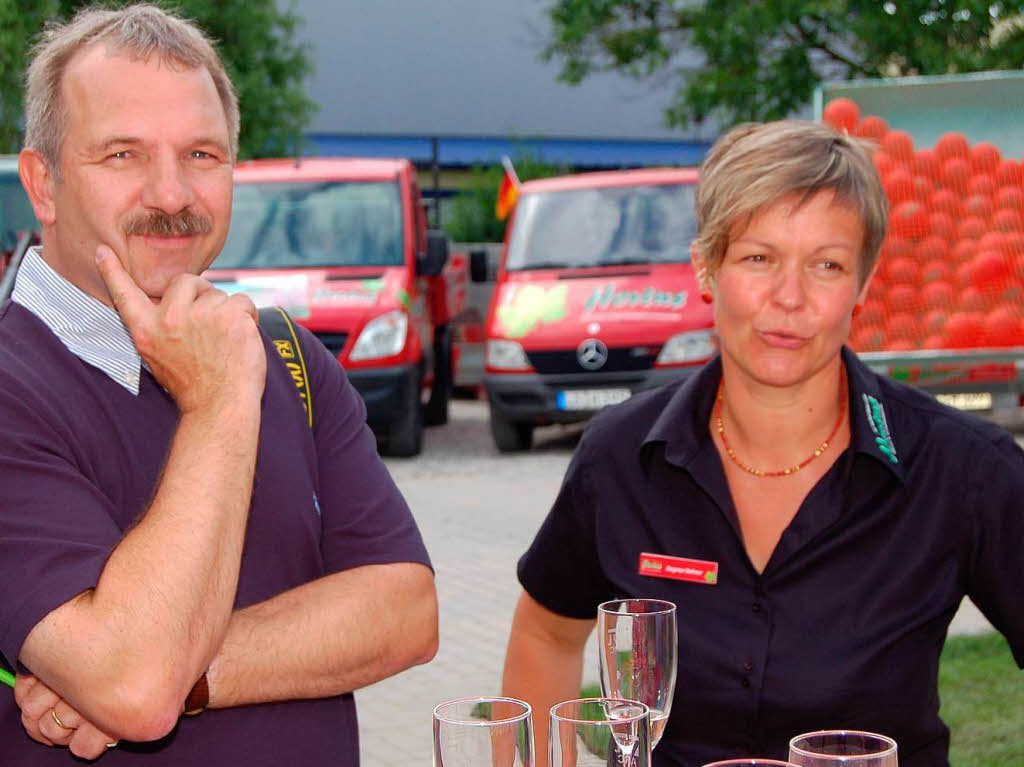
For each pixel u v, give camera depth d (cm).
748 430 246
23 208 925
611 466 257
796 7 1535
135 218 222
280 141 2247
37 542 201
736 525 243
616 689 206
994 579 243
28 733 213
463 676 585
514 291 1205
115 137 221
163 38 227
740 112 1666
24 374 215
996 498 239
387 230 1235
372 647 236
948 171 1016
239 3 2139
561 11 1791
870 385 246
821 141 235
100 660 194
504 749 167
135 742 215
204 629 201
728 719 241
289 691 229
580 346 1148
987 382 1036
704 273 250
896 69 1622
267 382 245
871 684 236
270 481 237
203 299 215
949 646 569
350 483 252
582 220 1244
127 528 220
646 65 1794
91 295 226
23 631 197
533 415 1166
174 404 227
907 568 239
